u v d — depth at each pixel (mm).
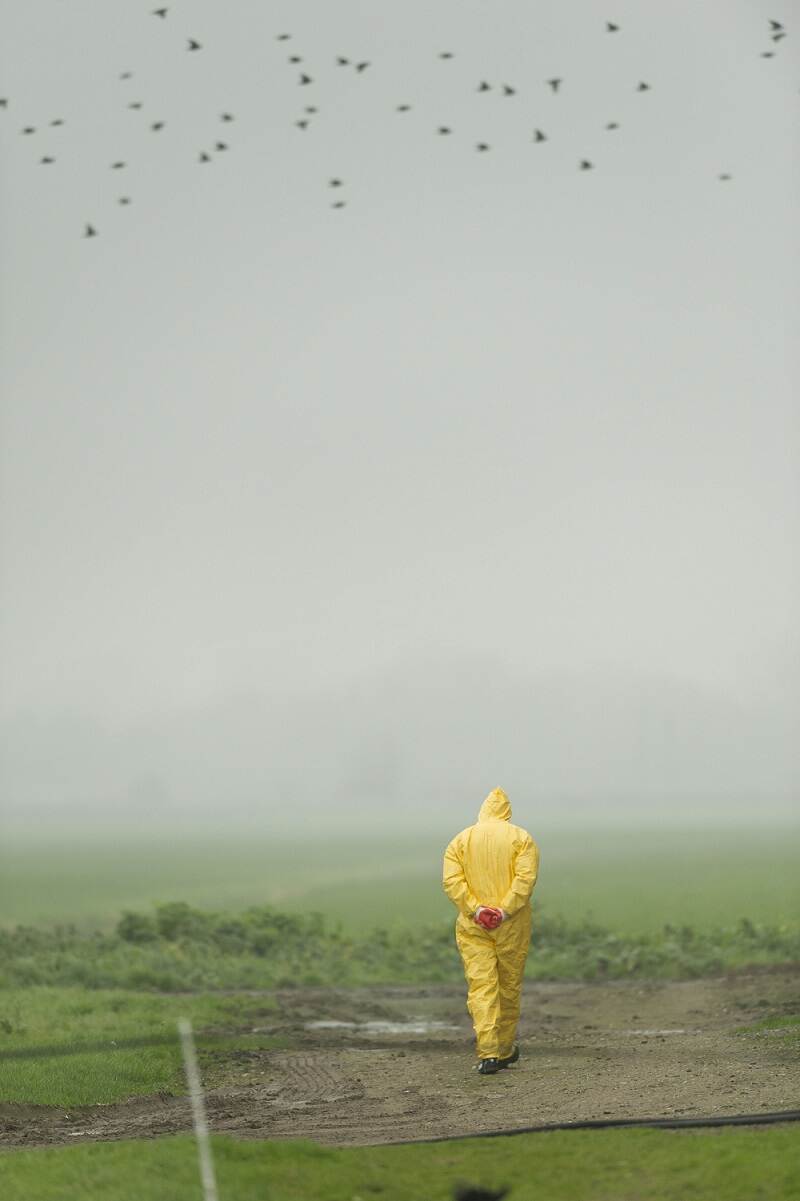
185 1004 64375
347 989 74688
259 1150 29844
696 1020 56594
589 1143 30406
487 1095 38781
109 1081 42312
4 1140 35062
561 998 67688
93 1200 26547
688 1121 31984
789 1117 31938
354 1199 26766
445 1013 63375
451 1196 26844
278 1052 49281
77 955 82438
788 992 62844
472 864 44094
